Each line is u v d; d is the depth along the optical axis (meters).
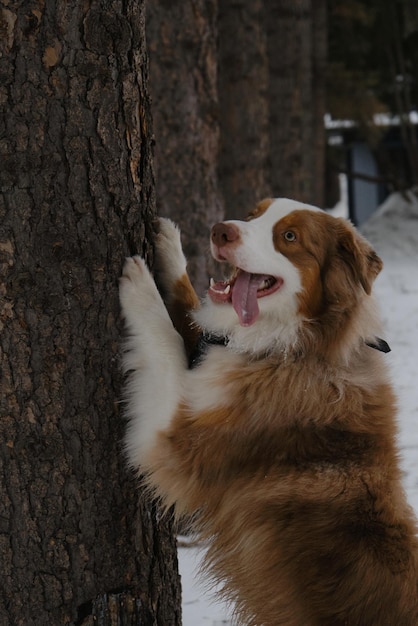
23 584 3.31
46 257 3.20
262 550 3.45
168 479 3.56
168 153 7.19
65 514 3.34
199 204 7.24
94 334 3.36
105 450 3.42
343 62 21.50
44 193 3.17
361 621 3.26
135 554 3.54
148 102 3.53
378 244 21.73
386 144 27.72
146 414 3.52
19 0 3.04
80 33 3.15
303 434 3.55
